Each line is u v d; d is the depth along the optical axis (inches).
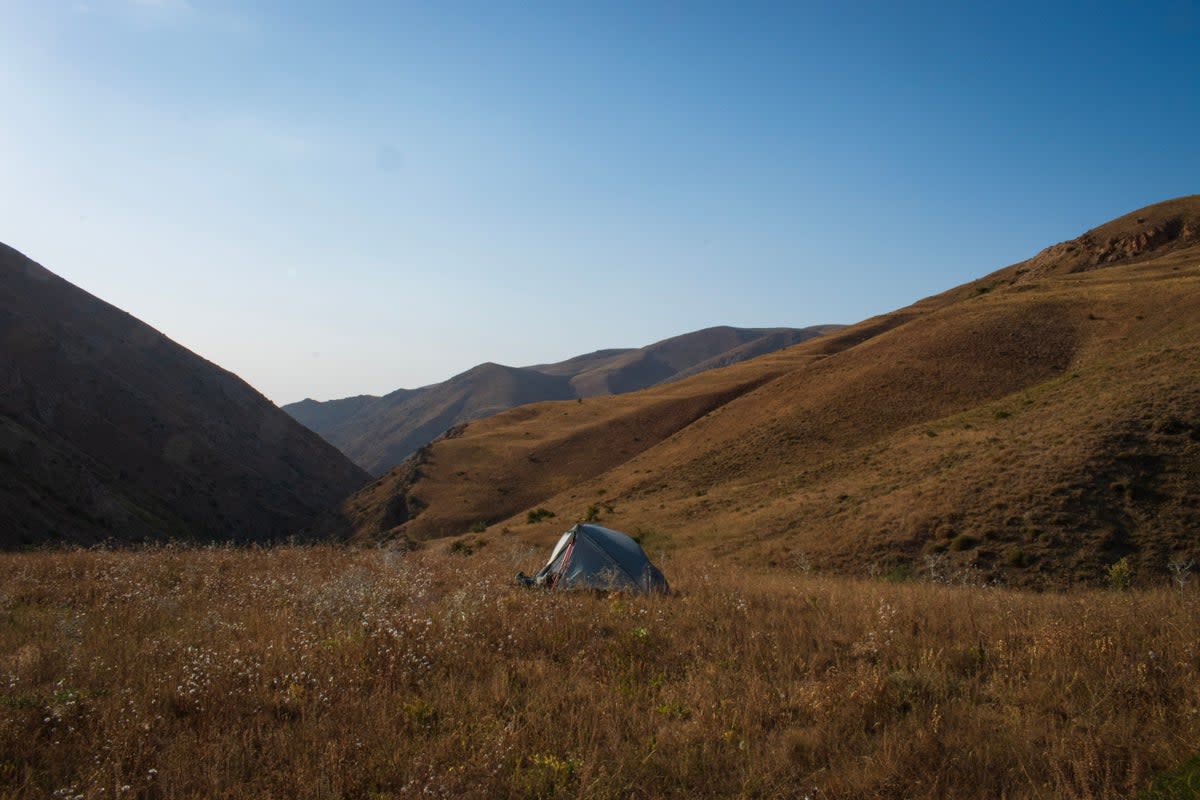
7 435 2250.2
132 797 166.2
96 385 3841.0
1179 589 380.5
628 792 174.7
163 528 2731.3
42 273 4478.3
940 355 2388.0
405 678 245.4
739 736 200.8
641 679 255.1
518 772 179.5
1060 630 272.8
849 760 187.5
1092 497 969.5
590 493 2534.5
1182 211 4195.4
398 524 3196.4
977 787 173.0
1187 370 1296.8
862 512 1215.6
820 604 374.6
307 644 274.2
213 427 4542.3
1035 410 1518.2
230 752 188.4
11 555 562.9
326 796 169.9
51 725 204.4
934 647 274.5
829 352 4347.9
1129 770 175.2
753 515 1486.2
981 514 1023.0
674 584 481.4
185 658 264.4
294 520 4148.6
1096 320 2298.2
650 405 3949.3
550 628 314.7
